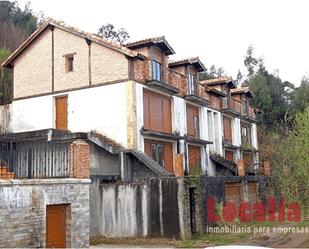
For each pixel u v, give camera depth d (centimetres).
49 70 2561
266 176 2961
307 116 1600
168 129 2622
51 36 2583
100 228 1939
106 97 2350
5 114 2681
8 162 1589
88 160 1451
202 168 2981
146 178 2002
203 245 1683
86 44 2455
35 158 1526
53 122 2506
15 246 1155
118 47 2322
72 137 1972
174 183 1819
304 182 1709
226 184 2338
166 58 2642
